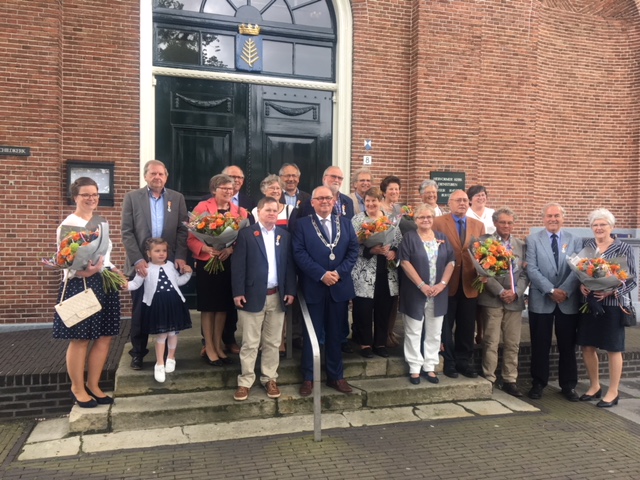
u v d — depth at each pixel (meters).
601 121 9.17
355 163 7.56
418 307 4.77
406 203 7.84
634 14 9.12
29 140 6.08
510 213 5.03
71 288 4.00
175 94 6.95
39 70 6.08
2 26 5.94
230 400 4.34
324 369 4.97
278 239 4.40
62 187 6.32
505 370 5.25
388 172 7.74
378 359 5.04
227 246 4.31
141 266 4.26
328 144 7.66
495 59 8.11
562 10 8.86
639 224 9.20
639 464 3.74
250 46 7.22
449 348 5.09
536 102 8.64
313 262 4.35
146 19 6.61
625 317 4.84
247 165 7.28
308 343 4.50
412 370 4.87
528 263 5.10
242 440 3.98
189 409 4.20
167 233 4.46
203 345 5.21
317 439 3.98
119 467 3.54
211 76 7.04
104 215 6.50
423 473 3.54
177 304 4.34
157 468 3.54
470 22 7.83
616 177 9.27
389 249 4.91
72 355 4.09
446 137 7.77
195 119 7.04
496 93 8.15
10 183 6.03
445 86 7.74
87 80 6.42
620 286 4.73
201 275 4.57
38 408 4.42
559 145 9.00
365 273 4.97
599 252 4.88
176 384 4.47
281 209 4.89
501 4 8.07
